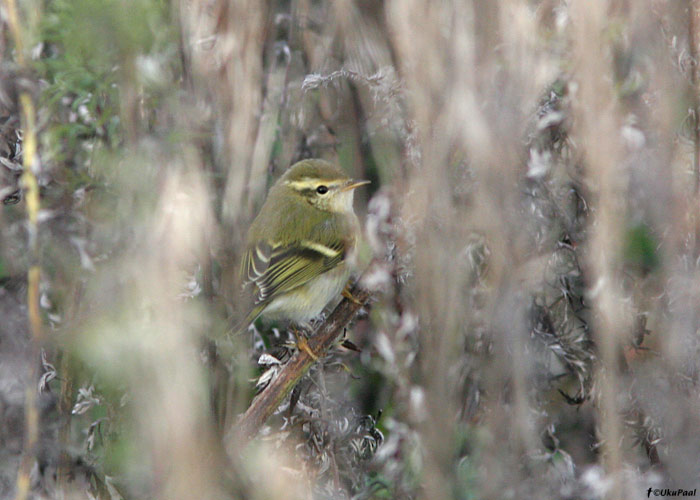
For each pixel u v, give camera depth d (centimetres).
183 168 820
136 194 795
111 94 790
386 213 870
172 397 732
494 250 838
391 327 877
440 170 838
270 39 964
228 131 909
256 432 838
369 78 907
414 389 843
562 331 899
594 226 858
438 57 848
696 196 907
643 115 902
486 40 854
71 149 831
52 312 845
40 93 786
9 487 840
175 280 782
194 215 809
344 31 988
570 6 855
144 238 784
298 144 1036
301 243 990
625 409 895
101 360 735
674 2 917
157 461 725
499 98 842
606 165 843
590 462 927
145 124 805
